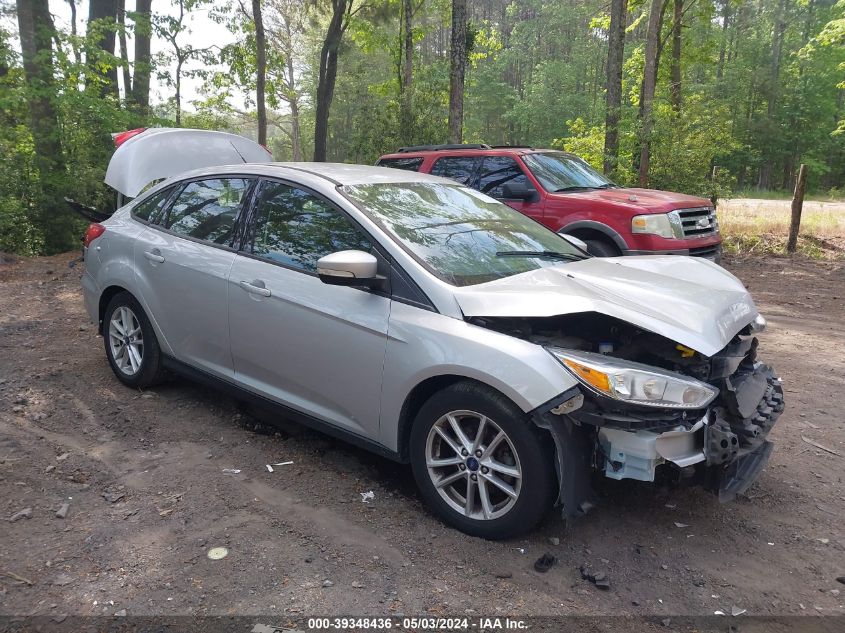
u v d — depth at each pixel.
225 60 22.95
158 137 6.50
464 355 3.00
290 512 3.31
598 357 2.93
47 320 6.93
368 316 3.36
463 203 4.27
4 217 12.06
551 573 2.88
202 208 4.42
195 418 4.43
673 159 14.44
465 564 2.92
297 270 3.73
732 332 3.24
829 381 5.71
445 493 3.23
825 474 3.96
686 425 2.87
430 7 25.94
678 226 7.70
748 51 49.81
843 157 47.59
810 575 2.95
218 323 4.09
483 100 57.28
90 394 4.75
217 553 2.92
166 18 16.52
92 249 5.06
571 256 4.09
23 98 12.56
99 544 2.96
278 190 4.02
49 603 2.54
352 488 3.59
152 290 4.51
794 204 13.34
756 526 3.36
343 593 2.68
